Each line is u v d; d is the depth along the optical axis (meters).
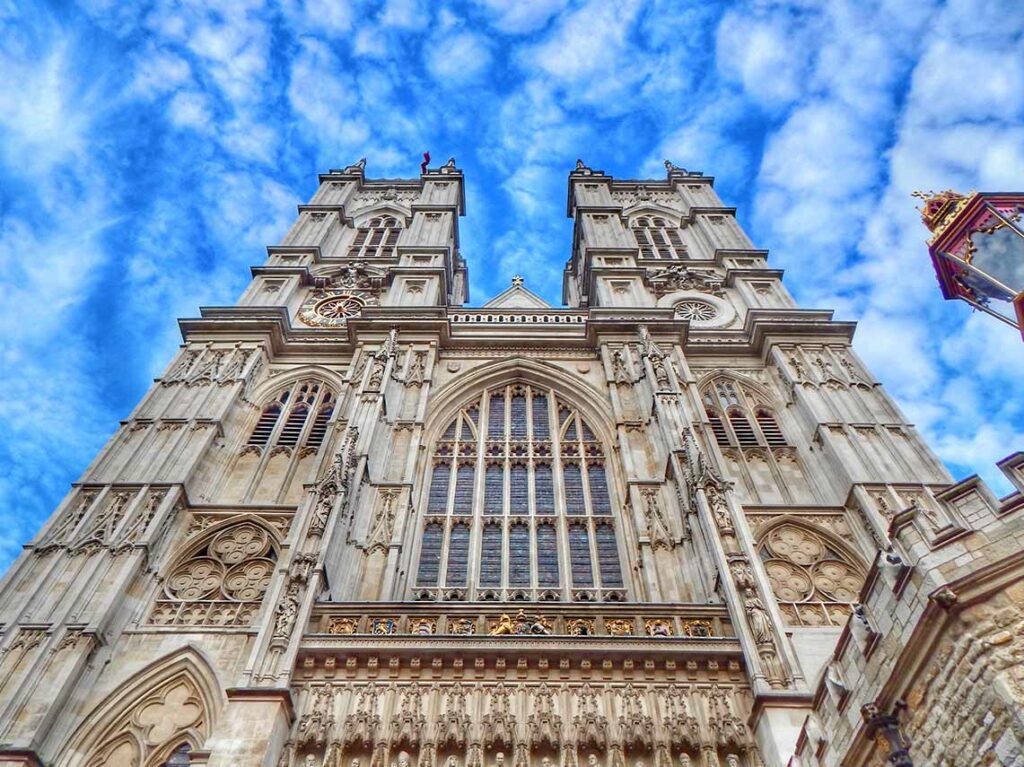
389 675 19.20
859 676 13.42
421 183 60.94
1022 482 11.70
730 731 18.00
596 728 17.83
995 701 10.16
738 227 51.91
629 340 37.97
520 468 32.34
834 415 32.19
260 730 17.16
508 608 21.39
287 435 33.44
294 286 44.00
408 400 33.97
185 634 23.34
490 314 42.38
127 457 29.23
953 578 11.29
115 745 20.58
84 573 23.89
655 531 26.64
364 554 25.67
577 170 62.72
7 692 20.08
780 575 26.69
